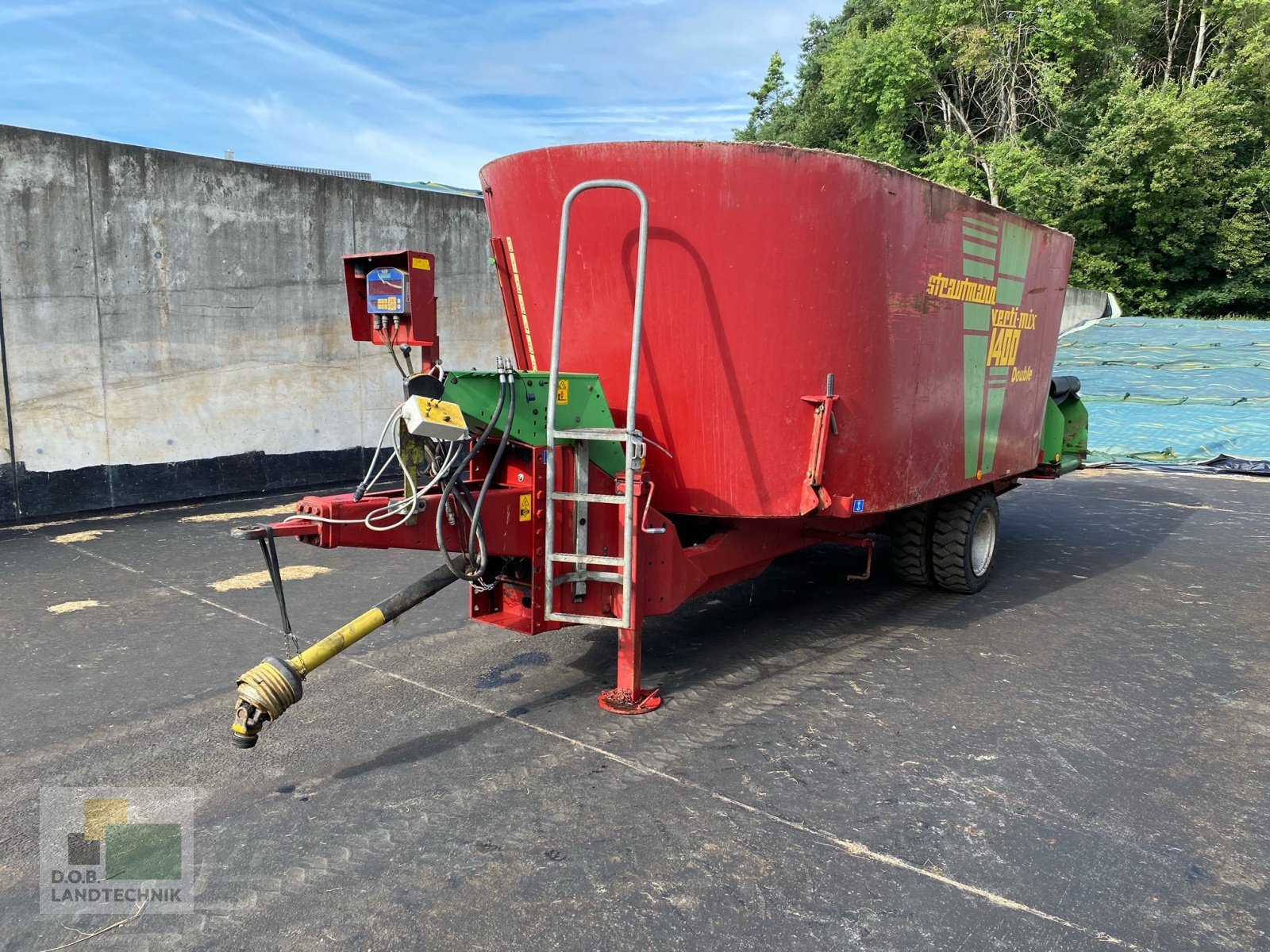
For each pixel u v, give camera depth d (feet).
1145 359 58.80
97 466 28.22
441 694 14.42
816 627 18.51
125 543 24.48
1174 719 13.97
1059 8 89.92
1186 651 17.25
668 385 13.93
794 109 120.88
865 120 100.27
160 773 11.62
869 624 18.75
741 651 16.84
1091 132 89.92
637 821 10.57
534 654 16.39
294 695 10.79
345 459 35.17
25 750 12.22
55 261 26.58
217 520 27.78
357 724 13.24
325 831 10.25
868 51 93.91
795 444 14.24
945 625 18.76
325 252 33.45
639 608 13.61
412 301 11.69
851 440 14.78
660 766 12.00
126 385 28.55
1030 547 26.81
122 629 17.33
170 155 28.78
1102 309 83.66
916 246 15.29
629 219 13.10
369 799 11.00
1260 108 97.30
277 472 33.04
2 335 25.76
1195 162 89.66
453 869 9.54
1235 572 23.73
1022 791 11.51
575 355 14.52
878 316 14.58
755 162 12.78
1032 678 15.70
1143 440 46.75
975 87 97.35
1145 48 114.73
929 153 91.66
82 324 27.35
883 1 112.27
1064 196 88.99
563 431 12.48
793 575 22.94
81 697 14.06
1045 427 24.68
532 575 13.12
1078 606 20.35
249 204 31.01
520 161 13.76
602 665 15.88
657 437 14.29
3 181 25.32
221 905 8.87
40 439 26.86
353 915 8.75
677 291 13.34
